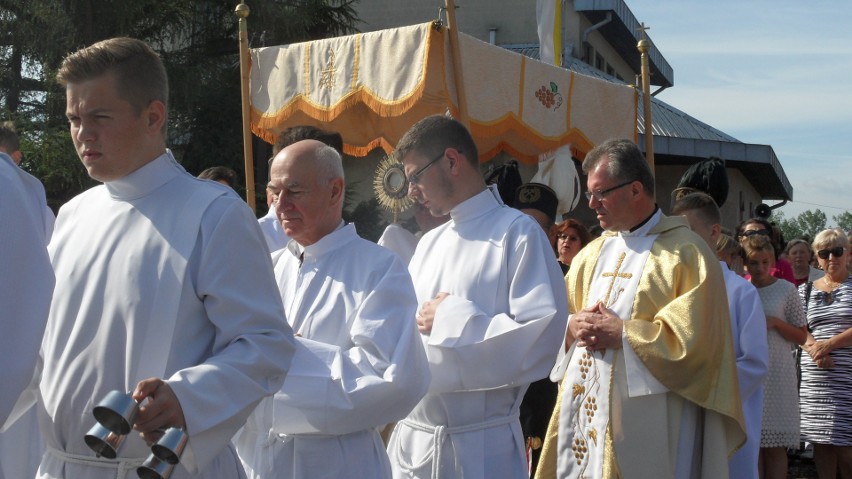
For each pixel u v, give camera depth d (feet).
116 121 8.27
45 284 7.86
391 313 10.98
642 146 53.72
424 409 12.50
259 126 21.17
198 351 8.34
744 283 16.37
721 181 21.70
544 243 12.74
